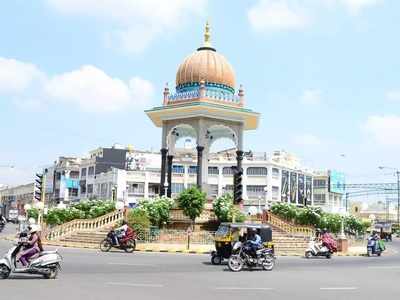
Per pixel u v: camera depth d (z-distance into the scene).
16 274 16.45
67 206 43.75
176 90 41.91
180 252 30.11
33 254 15.91
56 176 103.69
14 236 41.47
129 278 16.34
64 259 22.91
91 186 94.75
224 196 36.09
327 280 17.97
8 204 127.75
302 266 24.27
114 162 95.31
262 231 23.38
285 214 42.31
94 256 25.42
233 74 41.72
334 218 43.56
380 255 37.34
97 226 37.34
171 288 14.27
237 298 12.74
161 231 34.41
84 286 13.95
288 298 13.09
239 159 40.38
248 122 42.09
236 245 21.14
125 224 30.75
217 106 38.94
